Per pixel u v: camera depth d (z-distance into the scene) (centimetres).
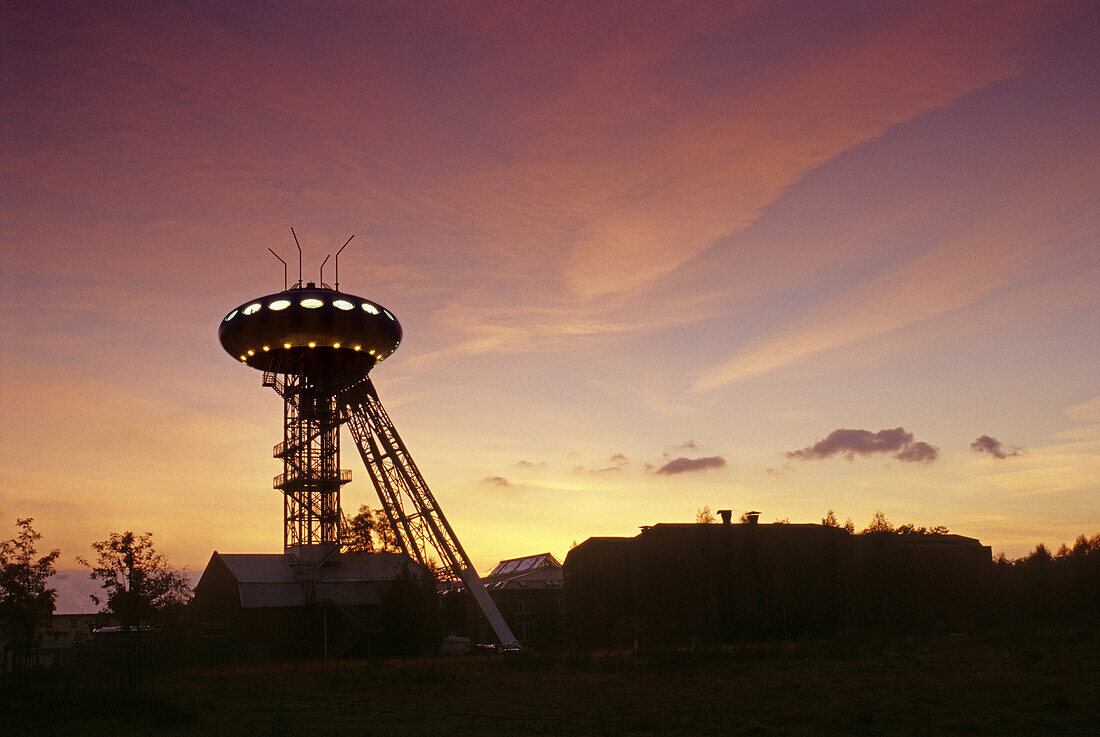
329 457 10231
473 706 3750
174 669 7594
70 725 3381
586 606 11369
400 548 11631
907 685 3812
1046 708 3039
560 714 3400
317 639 9294
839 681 4153
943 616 10338
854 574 10494
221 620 9631
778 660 5562
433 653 9344
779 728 2880
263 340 9838
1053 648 5175
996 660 4709
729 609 10156
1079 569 11250
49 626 8638
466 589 10456
